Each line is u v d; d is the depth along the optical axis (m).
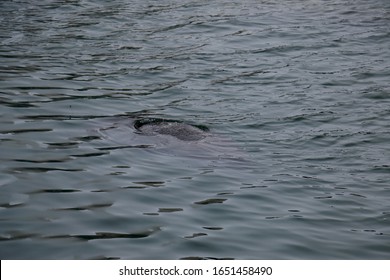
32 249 11.87
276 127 19.11
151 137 17.73
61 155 16.16
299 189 15.20
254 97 21.56
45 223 12.78
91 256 11.77
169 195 14.43
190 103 20.81
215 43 27.20
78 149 16.59
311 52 26.20
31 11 30.75
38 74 22.73
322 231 13.25
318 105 20.94
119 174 15.32
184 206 13.97
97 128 18.16
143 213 13.52
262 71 24.09
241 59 25.38
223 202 14.27
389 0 33.84
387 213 14.18
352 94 21.89
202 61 25.05
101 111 19.59
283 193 14.95
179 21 30.06
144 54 25.64
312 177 15.95
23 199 13.72
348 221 13.77
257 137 18.34
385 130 19.05
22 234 12.32
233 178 15.59
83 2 32.66
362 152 17.55
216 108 20.47
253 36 28.11
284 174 16.02
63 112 19.27
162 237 12.59
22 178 14.70
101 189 14.47
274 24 29.81
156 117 19.39
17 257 11.60
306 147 17.81
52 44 26.27
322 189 15.27
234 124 19.22
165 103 20.73
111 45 26.53
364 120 19.77
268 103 21.05
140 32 28.34
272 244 12.62
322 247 12.61
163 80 22.94
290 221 13.59
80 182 14.75
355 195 15.02
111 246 12.13
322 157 17.19
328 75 23.72
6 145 16.52
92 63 24.36
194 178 15.42
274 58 25.53
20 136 17.19
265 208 14.15
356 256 12.31
